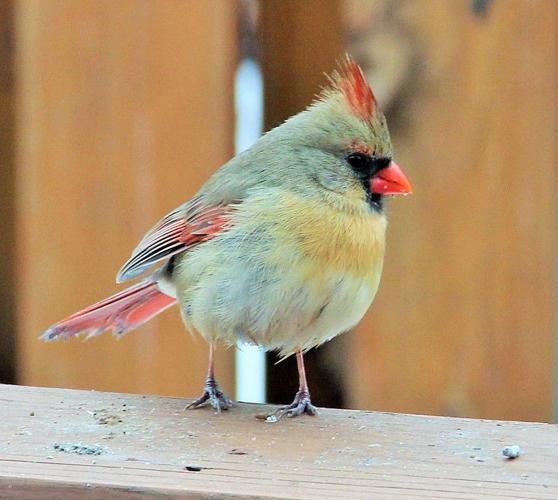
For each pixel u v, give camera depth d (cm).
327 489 676
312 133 899
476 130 959
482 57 957
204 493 660
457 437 768
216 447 741
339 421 799
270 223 863
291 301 861
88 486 661
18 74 988
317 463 718
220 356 973
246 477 688
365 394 959
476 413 953
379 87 961
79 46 978
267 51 1005
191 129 973
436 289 957
